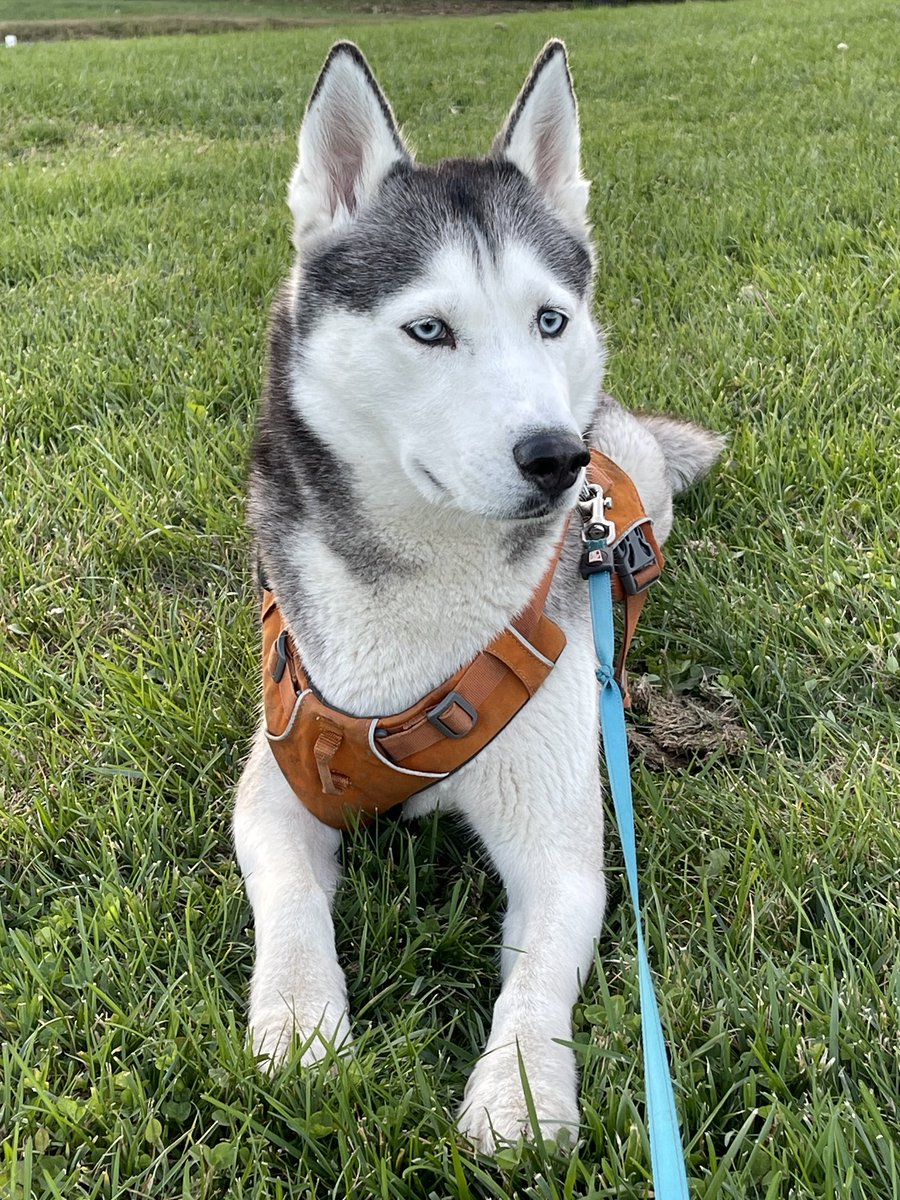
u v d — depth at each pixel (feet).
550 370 1.89
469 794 1.97
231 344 3.93
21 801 2.19
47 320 4.18
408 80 10.00
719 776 2.20
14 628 2.66
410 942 1.85
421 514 1.87
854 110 7.14
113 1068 1.64
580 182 2.33
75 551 2.94
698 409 3.57
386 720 1.88
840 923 1.81
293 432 2.01
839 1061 1.58
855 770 2.17
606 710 2.01
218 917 1.90
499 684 1.90
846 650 2.48
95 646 2.64
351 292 1.94
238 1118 1.52
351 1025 1.69
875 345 3.67
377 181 2.09
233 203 5.74
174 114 8.70
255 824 2.00
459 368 1.83
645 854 2.04
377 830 2.13
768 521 2.98
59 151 7.45
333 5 29.53
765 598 2.70
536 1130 1.43
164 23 22.25
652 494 2.96
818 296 4.10
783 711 2.40
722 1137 1.51
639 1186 1.40
